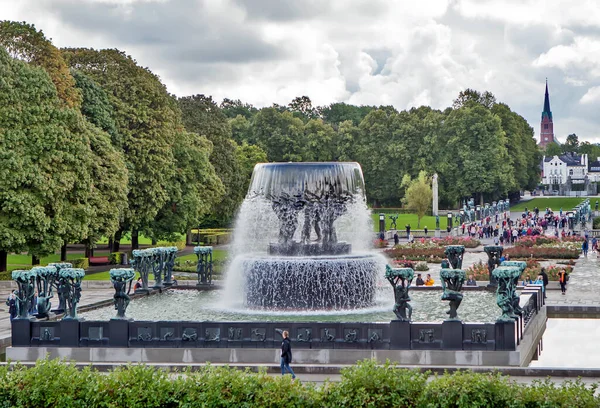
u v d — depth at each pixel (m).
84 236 63.62
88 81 73.75
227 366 24.31
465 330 31.56
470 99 178.75
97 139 68.81
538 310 41.69
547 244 94.25
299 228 43.88
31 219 58.28
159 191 79.44
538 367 30.44
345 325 32.28
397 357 31.77
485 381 22.03
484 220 136.75
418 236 119.38
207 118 111.75
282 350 29.89
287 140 170.25
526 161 188.50
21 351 33.69
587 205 151.12
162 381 23.17
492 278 49.75
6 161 57.41
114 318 33.59
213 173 97.69
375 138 173.88
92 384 23.09
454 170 168.62
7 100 59.47
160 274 51.81
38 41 68.38
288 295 41.38
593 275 67.12
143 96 79.56
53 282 40.97
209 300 46.69
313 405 22.16
